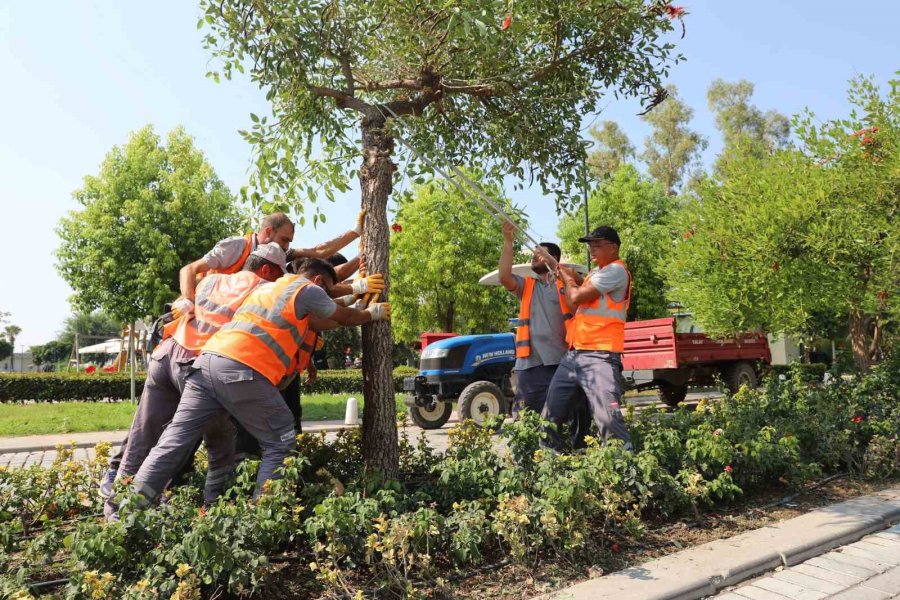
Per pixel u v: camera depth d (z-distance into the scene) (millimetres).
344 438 5328
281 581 3330
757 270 8367
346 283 5238
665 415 6160
